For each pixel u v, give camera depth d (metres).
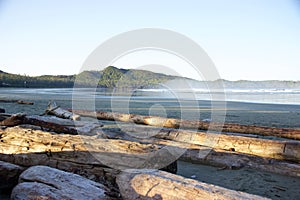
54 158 4.16
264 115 14.62
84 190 3.06
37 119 6.65
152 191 3.14
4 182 3.69
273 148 5.52
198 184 3.14
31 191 3.00
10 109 14.01
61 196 2.91
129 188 3.32
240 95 40.59
